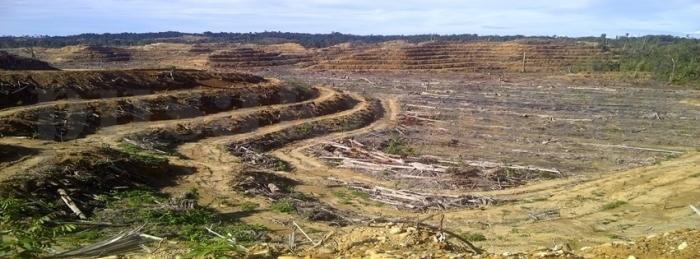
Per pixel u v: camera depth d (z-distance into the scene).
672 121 39.94
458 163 25.81
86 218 14.14
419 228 8.58
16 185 14.41
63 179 15.79
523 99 51.75
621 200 18.81
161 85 34.81
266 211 16.84
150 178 18.61
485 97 53.28
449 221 17.11
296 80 66.56
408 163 25.42
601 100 51.16
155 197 16.69
